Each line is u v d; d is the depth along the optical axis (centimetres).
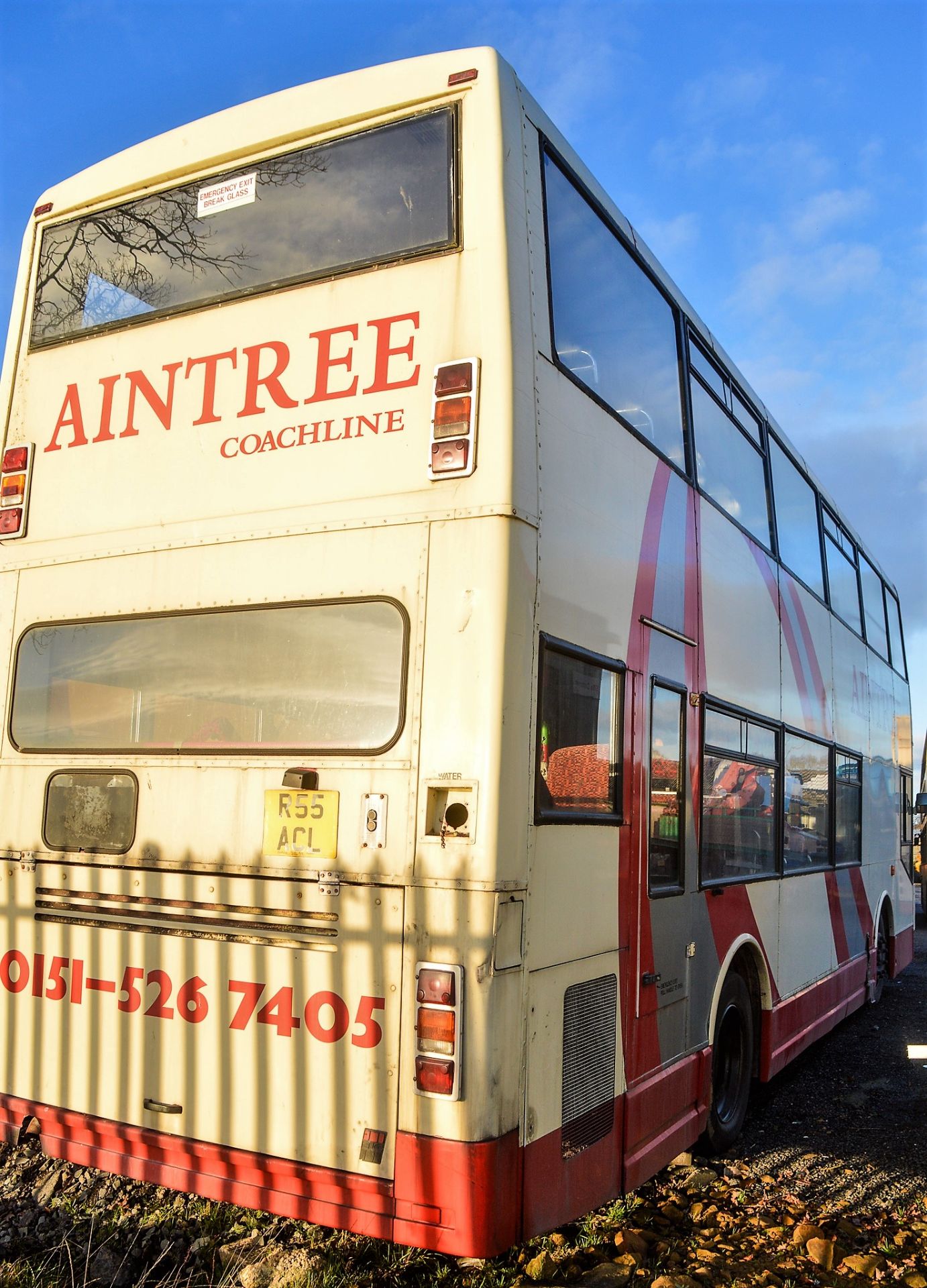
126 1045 430
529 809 381
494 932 360
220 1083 404
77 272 509
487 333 396
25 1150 516
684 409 591
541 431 408
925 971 1416
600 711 450
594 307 480
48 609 484
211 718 432
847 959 946
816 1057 870
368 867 383
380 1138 367
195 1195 463
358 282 427
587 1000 425
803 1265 446
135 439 473
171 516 457
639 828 487
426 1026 362
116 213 502
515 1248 441
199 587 443
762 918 687
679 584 555
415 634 389
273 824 407
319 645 410
